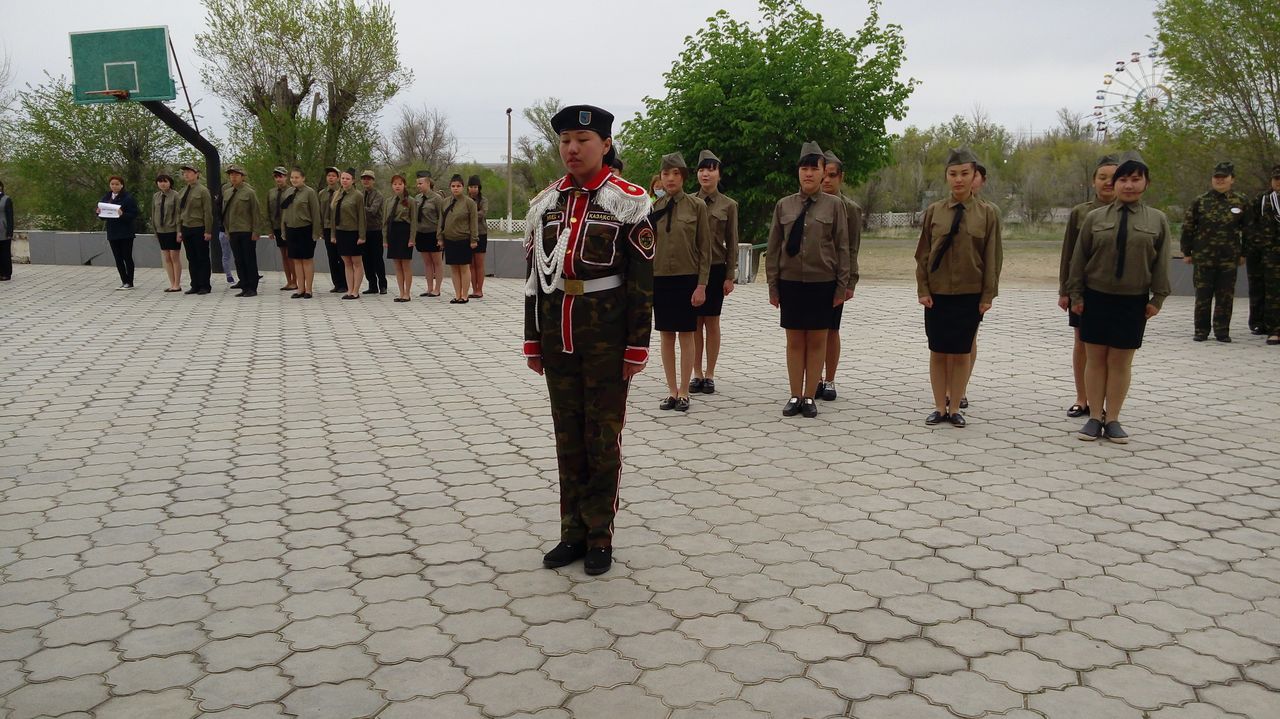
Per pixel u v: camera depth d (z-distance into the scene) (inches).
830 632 131.0
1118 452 223.3
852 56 775.1
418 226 534.3
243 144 967.0
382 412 265.0
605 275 151.4
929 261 243.1
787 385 305.4
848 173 802.8
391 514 179.8
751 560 157.2
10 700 113.2
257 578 149.3
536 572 152.5
